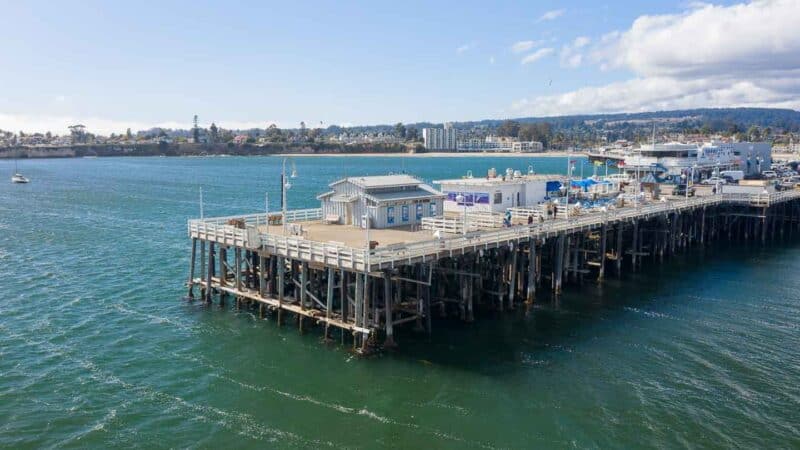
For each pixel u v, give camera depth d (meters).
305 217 48.81
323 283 39.38
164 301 42.53
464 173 189.00
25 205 101.88
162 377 30.25
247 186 143.38
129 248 61.62
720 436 24.62
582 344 34.31
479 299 41.53
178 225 77.88
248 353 33.00
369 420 26.03
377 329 34.53
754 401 27.50
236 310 40.22
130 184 149.88
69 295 43.84
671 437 24.56
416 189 49.47
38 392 28.52
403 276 38.34
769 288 46.94
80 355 32.84
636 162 90.12
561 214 50.22
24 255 57.78
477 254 38.69
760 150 110.06
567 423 25.66
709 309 41.06
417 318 35.66
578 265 52.09
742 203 69.50
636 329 36.84
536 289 45.53
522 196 57.03
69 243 64.31
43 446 24.02
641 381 29.50
